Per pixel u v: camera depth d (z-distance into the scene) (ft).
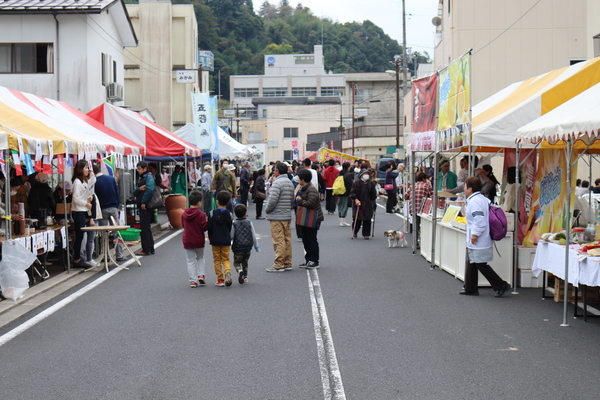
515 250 34.06
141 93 152.25
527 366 20.79
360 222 58.80
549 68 102.73
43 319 27.37
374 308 29.73
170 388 18.57
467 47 103.14
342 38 435.12
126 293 33.24
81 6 76.48
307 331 25.32
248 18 412.16
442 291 34.09
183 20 155.33
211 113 76.28
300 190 41.81
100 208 42.78
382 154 210.38
